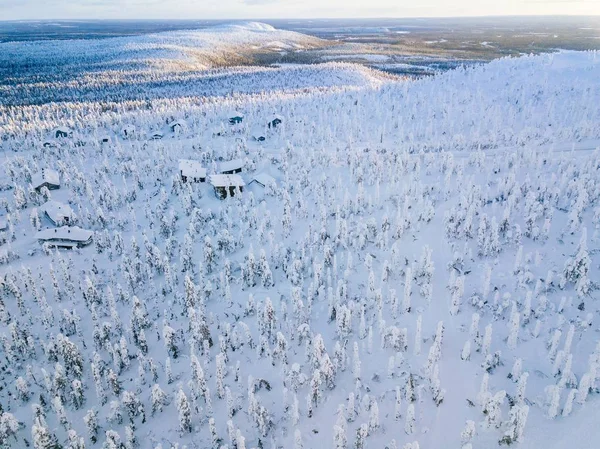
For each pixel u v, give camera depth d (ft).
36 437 145.59
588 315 181.57
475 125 418.51
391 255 237.25
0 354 204.03
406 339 188.85
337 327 201.26
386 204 300.61
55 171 385.50
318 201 309.83
